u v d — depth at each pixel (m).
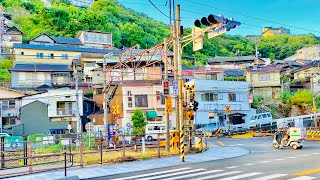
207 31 16.66
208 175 12.63
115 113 40.12
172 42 23.98
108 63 50.94
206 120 50.41
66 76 58.56
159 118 46.53
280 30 104.50
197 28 17.77
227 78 61.91
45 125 46.09
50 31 82.69
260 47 98.62
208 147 26.64
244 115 53.69
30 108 46.09
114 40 82.12
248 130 45.09
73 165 16.11
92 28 86.44
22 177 13.20
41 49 67.00
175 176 12.86
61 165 17.31
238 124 49.88
